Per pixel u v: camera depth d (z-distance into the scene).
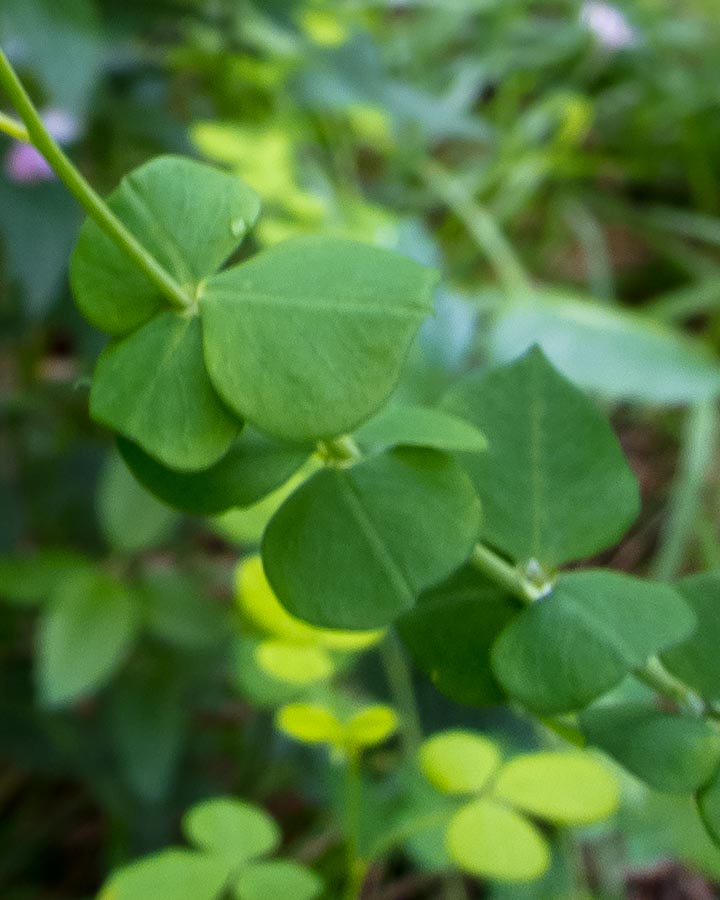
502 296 0.66
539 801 0.27
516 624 0.25
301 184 0.61
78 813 0.56
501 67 0.89
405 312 0.23
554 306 0.57
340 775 0.33
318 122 0.69
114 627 0.40
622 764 0.24
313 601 0.24
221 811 0.28
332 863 0.42
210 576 0.53
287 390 0.23
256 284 0.24
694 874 0.45
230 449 0.24
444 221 0.90
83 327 0.55
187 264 0.24
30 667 0.52
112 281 0.24
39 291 0.49
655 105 0.94
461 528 0.24
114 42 0.54
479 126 0.67
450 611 0.26
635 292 0.90
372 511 0.24
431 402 0.43
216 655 0.48
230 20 0.60
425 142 0.80
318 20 0.59
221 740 0.51
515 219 0.89
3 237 0.52
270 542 0.24
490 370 0.26
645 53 0.94
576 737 0.25
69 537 0.57
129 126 0.56
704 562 0.61
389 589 0.24
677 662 0.25
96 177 0.57
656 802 0.32
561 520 0.25
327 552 0.24
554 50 0.93
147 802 0.48
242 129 0.54
